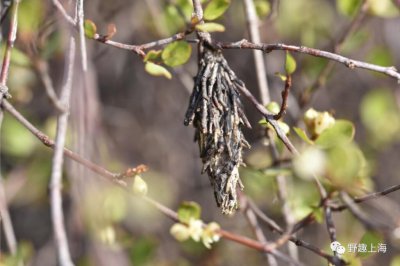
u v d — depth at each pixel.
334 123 0.52
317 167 0.51
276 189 0.56
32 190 0.66
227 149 0.48
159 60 0.51
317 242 0.71
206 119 0.48
